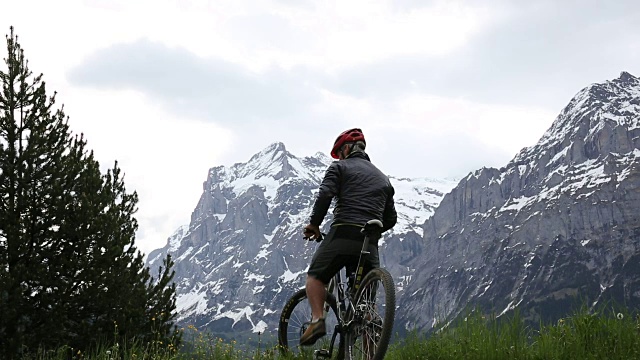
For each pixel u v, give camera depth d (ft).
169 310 69.77
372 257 21.18
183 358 27.94
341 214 21.72
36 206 69.15
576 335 23.97
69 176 71.46
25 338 60.85
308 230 22.25
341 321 21.21
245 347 27.07
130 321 63.26
